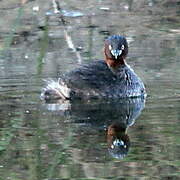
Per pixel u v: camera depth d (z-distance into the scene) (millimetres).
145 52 19703
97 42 21016
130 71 15344
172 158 10773
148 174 10086
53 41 21156
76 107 14281
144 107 14086
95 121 13039
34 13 24156
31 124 12883
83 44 20875
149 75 16938
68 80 15141
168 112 13555
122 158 10773
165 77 16703
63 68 17766
